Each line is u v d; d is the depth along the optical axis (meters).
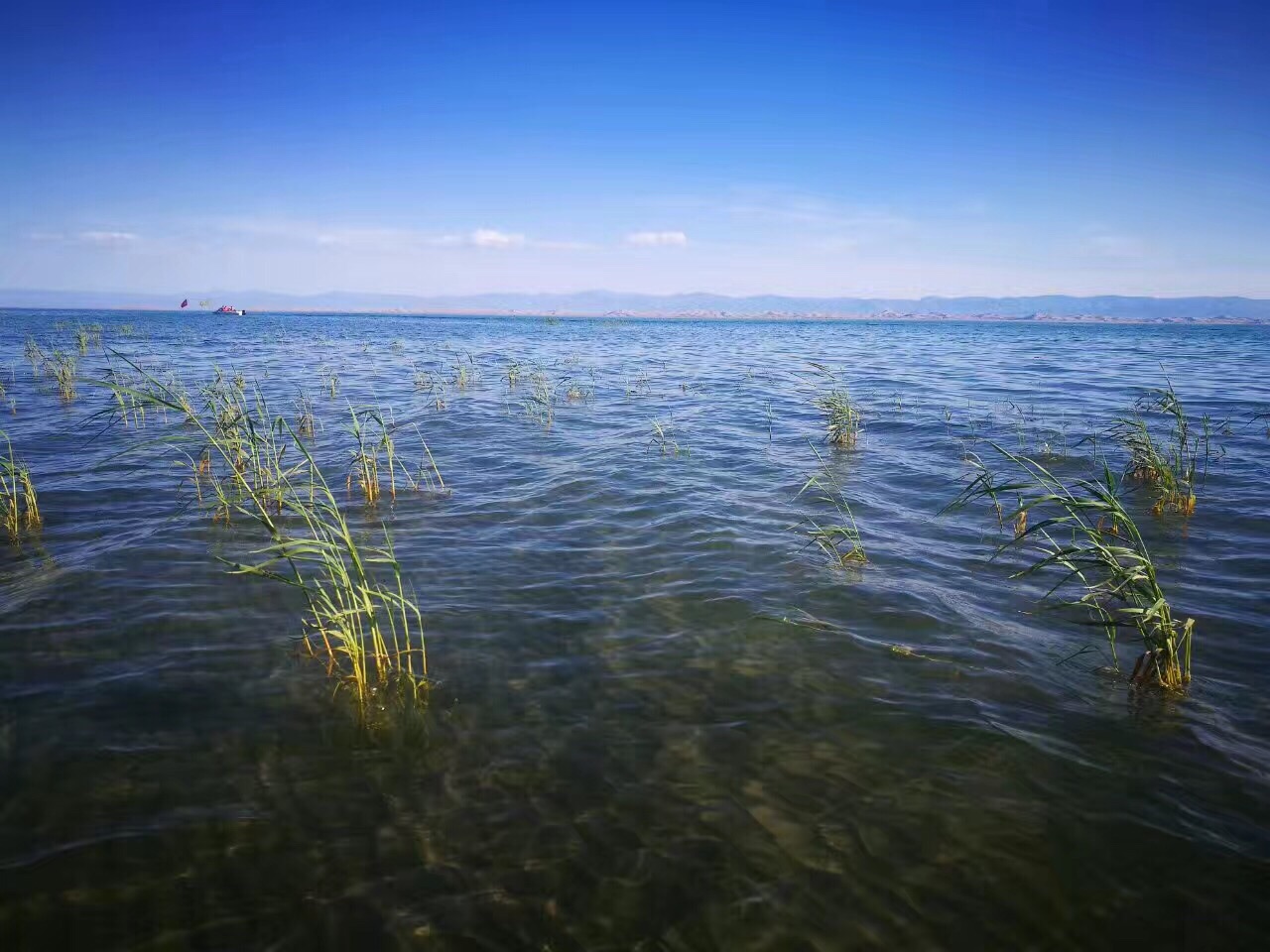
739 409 17.58
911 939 3.20
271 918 3.24
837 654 5.66
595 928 3.23
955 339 59.31
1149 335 78.94
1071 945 3.17
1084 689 5.17
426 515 9.01
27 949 3.04
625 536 8.28
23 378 21.31
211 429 13.80
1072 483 10.60
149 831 3.71
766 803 4.01
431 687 5.09
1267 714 4.87
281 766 4.24
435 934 3.18
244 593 6.59
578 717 4.79
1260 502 9.56
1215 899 3.39
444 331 66.12
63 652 5.45
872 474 11.29
